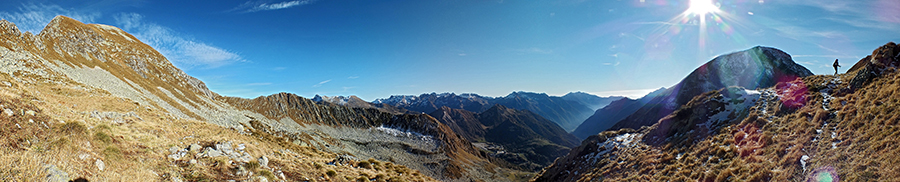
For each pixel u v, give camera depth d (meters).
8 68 34.75
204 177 14.88
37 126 12.71
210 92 123.44
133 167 13.27
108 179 11.16
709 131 37.78
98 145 13.59
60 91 34.12
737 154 28.11
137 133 19.27
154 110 43.66
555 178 56.88
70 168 10.57
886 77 26.06
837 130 23.00
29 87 28.97
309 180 20.94
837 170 18.08
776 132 28.00
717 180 25.19
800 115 29.36
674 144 39.75
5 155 9.41
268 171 18.44
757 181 21.98
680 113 47.19
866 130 20.02
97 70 64.69
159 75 96.94
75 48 71.56
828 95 32.47
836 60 40.53
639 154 42.28
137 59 93.56
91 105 30.30
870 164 16.59
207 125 39.50
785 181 20.12
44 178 9.36
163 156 16.34
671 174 31.72
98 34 94.56
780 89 41.00
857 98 26.75
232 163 18.59
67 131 13.17
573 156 57.56
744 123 34.41
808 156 21.34
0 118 11.26
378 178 28.88
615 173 40.00
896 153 15.48
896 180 14.24
